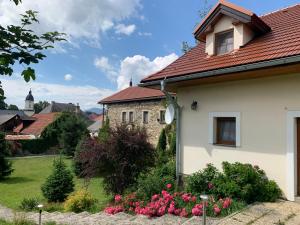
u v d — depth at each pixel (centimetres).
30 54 248
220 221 495
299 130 630
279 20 866
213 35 838
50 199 1122
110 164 1029
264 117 674
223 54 796
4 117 4431
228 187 616
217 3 808
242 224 477
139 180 964
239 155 722
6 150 1808
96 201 988
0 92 256
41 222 623
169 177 831
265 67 586
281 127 643
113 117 3005
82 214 747
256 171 668
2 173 1747
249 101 706
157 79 862
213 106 788
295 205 586
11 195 1306
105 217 648
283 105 641
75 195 970
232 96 743
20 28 246
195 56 902
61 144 2923
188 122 855
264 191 625
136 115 2691
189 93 855
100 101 3102
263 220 496
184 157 859
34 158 2856
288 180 626
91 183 1471
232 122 770
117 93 3161
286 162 631
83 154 1044
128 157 1034
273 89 661
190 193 685
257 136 686
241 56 706
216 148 775
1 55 239
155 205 648
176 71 843
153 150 1089
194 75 726
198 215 572
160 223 542
